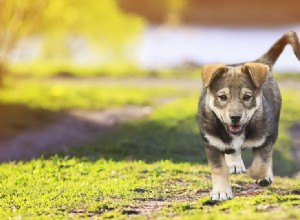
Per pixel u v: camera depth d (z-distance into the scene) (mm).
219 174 10070
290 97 27562
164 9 104438
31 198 10859
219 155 10070
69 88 31891
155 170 13328
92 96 29234
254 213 8578
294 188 10945
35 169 13203
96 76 40281
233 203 9398
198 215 8766
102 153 16156
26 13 30656
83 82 36531
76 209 10094
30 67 41094
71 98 28297
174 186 11758
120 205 10164
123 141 17500
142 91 32250
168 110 23703
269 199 9578
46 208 10086
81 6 43125
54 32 42562
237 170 11336
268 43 92875
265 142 10094
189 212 9305
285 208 8945
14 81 33594
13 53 32312
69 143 19172
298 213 8320
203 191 11414
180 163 14875
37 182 12062
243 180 12773
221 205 9547
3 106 24531
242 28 117500
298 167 16141
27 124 21703
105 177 12742
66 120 23344
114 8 45500
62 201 10500
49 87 31047
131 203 10398
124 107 27047
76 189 11336
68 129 21656
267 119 10008
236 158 11391
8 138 19656
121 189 11328
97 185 11711
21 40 35469
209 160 10102
